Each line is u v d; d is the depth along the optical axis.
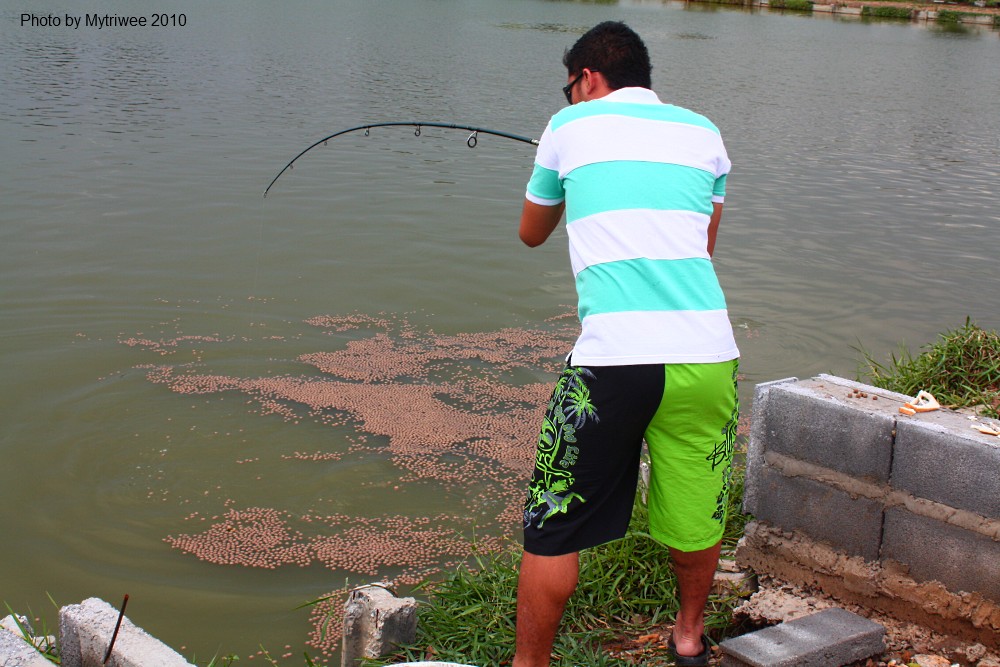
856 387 3.47
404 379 6.68
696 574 3.02
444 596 3.76
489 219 10.55
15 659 2.55
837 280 9.10
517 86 19.69
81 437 5.71
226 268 8.69
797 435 3.40
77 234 9.36
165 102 16.02
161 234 9.51
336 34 27.88
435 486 5.33
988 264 9.76
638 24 38.44
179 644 3.96
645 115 2.81
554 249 9.63
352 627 3.38
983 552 3.01
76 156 12.20
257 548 4.71
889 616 3.26
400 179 12.10
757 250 9.92
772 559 3.54
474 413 6.21
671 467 2.82
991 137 17.33
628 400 2.62
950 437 3.03
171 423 5.91
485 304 8.16
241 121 14.88
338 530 4.89
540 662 2.81
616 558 3.81
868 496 3.25
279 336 7.31
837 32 39.09
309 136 14.15
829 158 14.81
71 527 4.84
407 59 23.36
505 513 5.10
